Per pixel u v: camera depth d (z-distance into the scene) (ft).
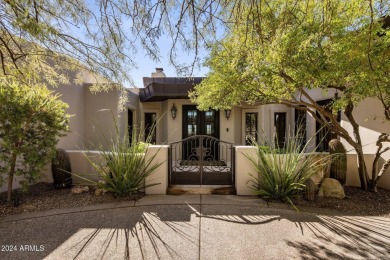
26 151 13.70
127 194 14.99
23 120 13.44
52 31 8.81
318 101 25.34
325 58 11.35
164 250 9.23
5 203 13.76
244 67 13.33
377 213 12.73
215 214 12.42
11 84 14.38
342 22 10.73
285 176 14.21
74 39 11.59
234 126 30.27
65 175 16.66
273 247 9.39
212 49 9.84
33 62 14.80
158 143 34.01
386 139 15.08
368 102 18.39
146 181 15.67
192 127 30.68
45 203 13.85
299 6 9.02
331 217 12.14
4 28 10.55
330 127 16.48
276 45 9.93
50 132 14.58
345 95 12.28
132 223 11.44
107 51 11.35
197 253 9.04
